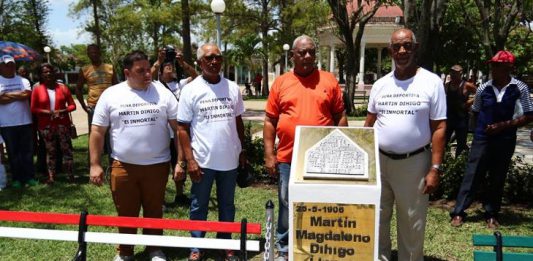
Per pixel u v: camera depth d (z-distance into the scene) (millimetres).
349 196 2768
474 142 5051
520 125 4750
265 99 30734
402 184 3604
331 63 30406
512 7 8719
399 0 13445
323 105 3795
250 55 34531
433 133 3482
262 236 4836
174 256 4391
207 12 20734
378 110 3617
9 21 30266
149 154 3920
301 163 2887
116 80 7074
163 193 4141
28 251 4453
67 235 3289
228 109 4004
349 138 2971
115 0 31312
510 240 2801
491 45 9219
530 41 18312
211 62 3885
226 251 4262
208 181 4043
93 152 3877
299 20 26734
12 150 6684
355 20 17141
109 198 6277
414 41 3396
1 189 6652
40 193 6465
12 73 6535
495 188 5055
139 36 32031
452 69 7363
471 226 5113
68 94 7012
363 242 2787
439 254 4395
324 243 2818
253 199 6246
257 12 30547
